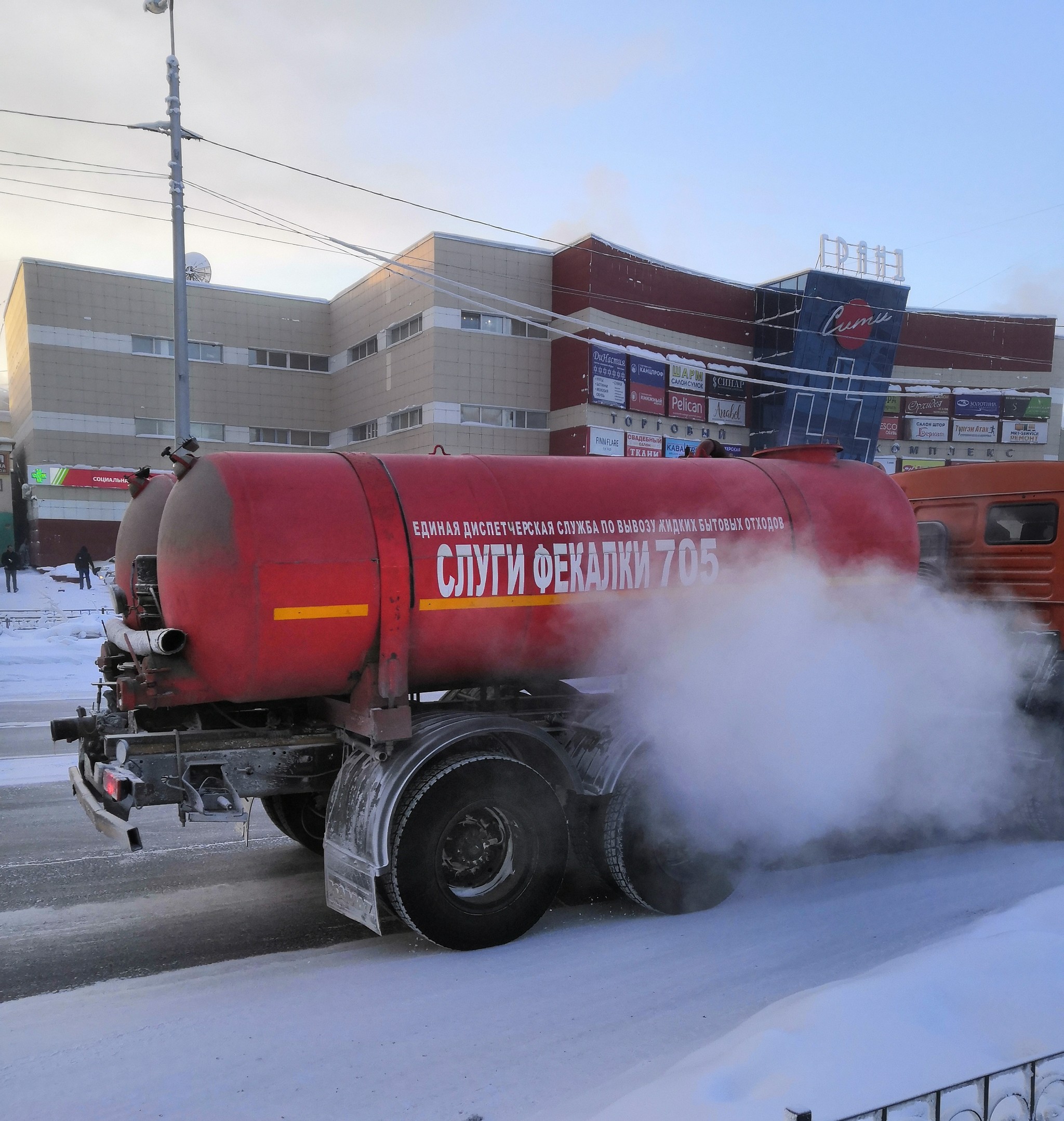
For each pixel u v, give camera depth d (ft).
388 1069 9.81
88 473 105.81
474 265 99.14
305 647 12.91
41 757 27.96
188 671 13.21
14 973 12.62
